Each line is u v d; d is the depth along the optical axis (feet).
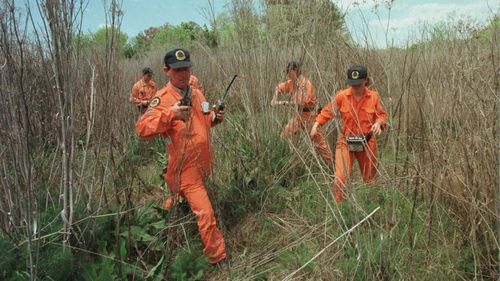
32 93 10.38
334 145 15.29
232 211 13.23
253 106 15.76
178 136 10.64
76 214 10.16
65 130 9.53
